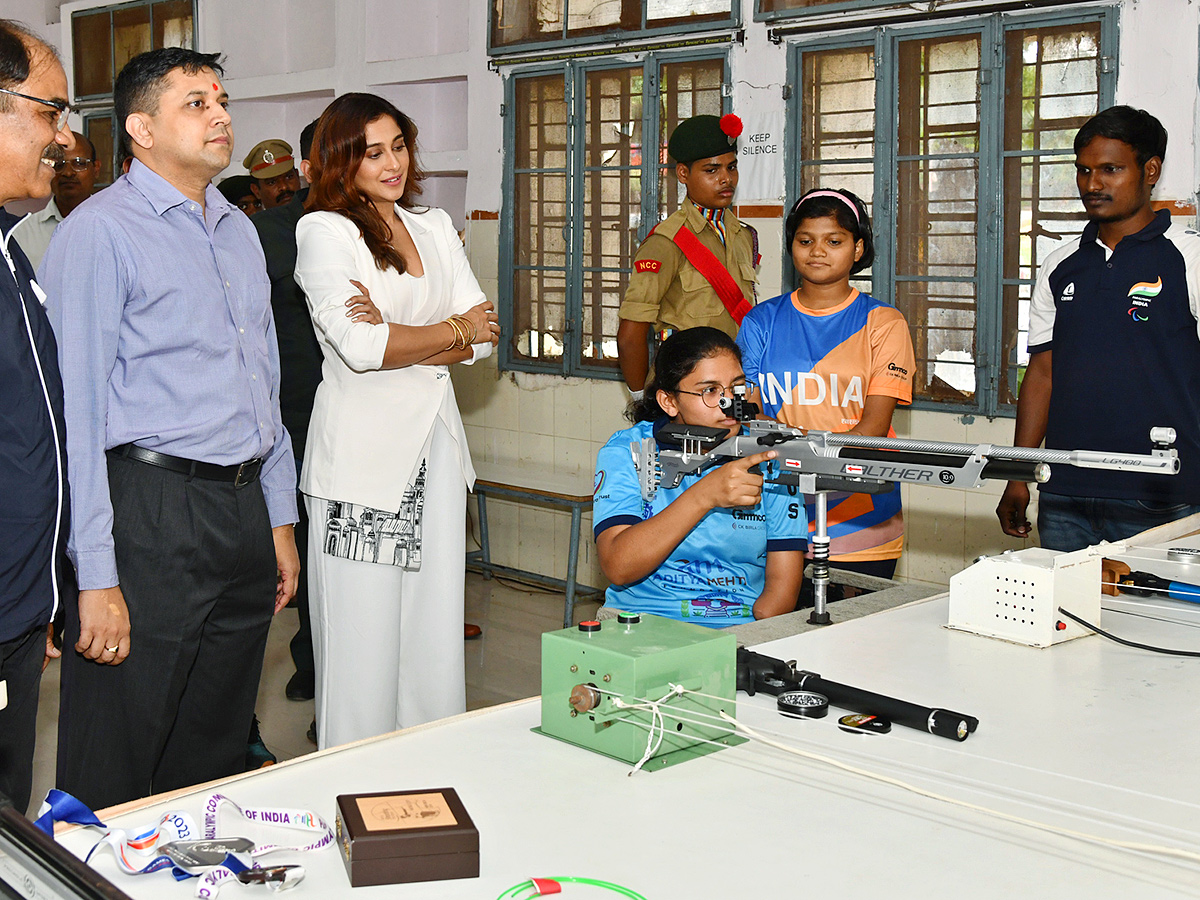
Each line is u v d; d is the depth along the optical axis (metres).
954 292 3.97
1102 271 2.74
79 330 1.86
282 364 3.38
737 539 2.14
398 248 2.53
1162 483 2.70
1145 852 1.07
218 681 2.18
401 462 2.45
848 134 4.11
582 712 1.30
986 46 3.76
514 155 5.07
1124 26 3.50
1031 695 1.49
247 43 6.21
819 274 2.63
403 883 1.00
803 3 4.11
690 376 2.08
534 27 4.91
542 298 5.09
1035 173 3.76
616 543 2.01
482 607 4.82
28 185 1.70
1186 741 1.34
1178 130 3.44
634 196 4.70
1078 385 2.77
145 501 1.97
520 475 5.01
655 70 4.54
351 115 2.40
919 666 1.61
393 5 5.51
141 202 1.97
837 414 2.66
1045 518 2.88
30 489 1.69
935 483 1.80
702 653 1.32
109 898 0.82
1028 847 1.08
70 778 2.04
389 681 2.52
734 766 1.26
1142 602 1.97
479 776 1.23
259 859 1.04
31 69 1.64
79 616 1.90
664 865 1.04
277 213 3.37
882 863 1.04
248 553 2.12
